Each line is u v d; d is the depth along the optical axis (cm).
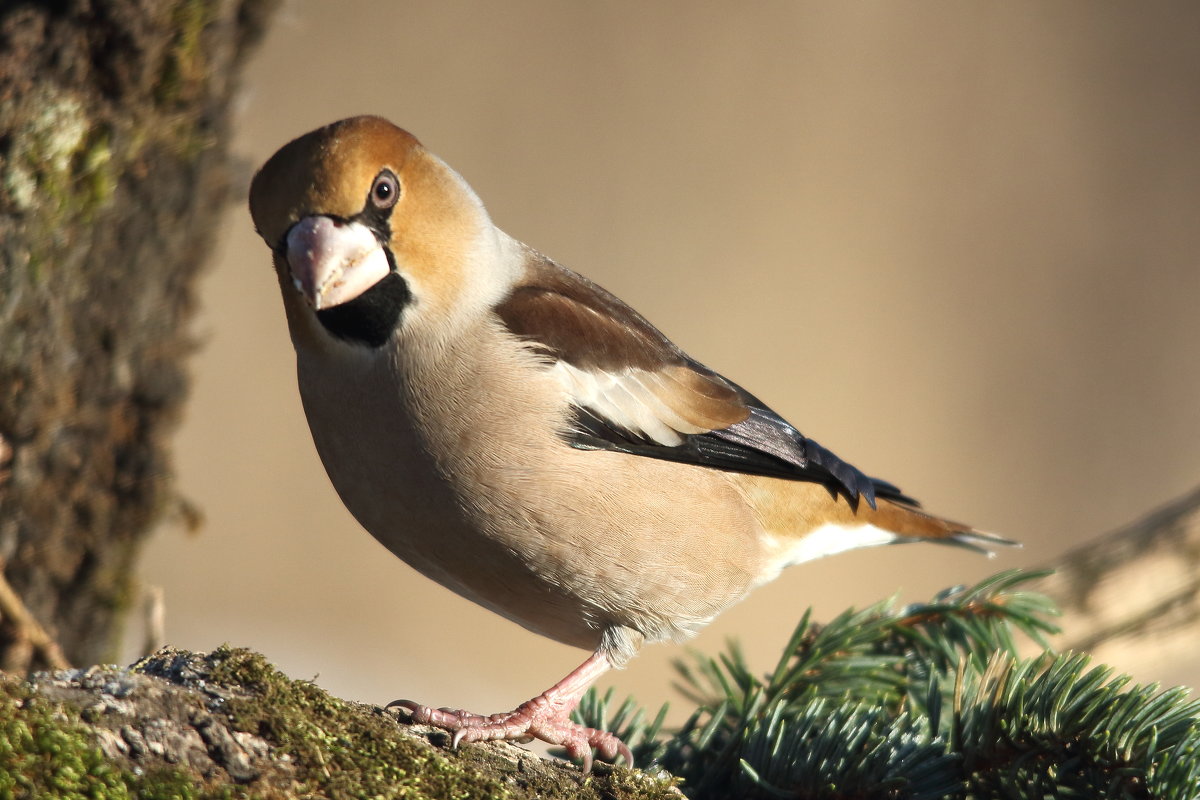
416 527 702
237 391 1930
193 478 1864
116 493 765
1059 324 2245
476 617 1777
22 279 702
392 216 669
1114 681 571
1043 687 576
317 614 1727
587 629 738
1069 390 2195
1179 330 2253
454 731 558
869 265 2253
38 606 745
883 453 2102
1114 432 2180
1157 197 2322
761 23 2342
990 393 2180
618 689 1636
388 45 2252
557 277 791
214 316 1945
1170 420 2189
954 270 2266
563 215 2241
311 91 2200
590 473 702
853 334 2197
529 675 1705
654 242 2242
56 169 700
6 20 685
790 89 2361
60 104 697
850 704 624
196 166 752
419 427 679
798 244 2259
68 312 725
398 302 677
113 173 718
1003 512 2089
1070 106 2369
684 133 2328
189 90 733
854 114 2378
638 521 720
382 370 682
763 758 608
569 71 2309
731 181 2295
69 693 411
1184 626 783
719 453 774
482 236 724
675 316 2181
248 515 1838
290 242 652
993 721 578
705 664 737
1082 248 2291
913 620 707
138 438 770
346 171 655
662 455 744
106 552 763
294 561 1795
